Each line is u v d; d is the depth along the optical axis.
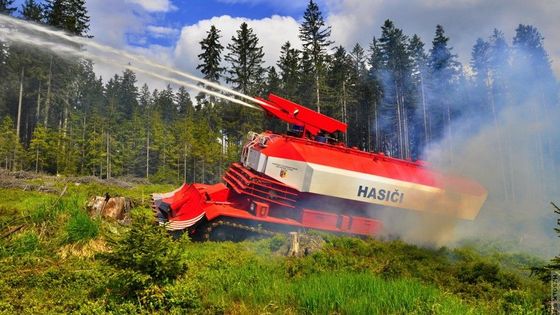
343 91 53.69
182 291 6.61
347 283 7.21
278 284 7.45
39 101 51.31
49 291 7.17
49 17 43.44
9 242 9.48
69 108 60.50
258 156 12.62
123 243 6.82
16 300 6.54
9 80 52.25
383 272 9.06
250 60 52.84
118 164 63.00
